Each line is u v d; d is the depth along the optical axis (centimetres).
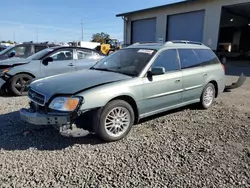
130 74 392
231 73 1294
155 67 395
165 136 377
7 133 381
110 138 350
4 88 669
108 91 340
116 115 356
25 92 675
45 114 322
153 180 257
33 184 247
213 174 270
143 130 402
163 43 468
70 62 734
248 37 3081
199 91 509
